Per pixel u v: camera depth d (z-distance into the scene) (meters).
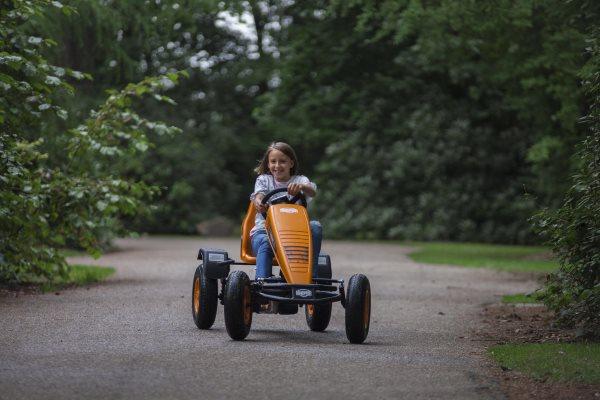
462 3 21.00
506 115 40.44
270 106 41.53
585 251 10.72
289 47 38.75
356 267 23.14
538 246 36.06
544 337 11.15
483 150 39.56
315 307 11.33
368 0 21.88
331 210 40.91
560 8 17.84
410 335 11.33
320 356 9.21
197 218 42.75
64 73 15.09
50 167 18.22
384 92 41.56
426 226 39.28
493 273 21.98
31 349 9.40
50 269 15.96
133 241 35.38
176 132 16.77
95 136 16.48
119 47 22.80
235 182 48.22
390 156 40.47
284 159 11.20
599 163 10.87
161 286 16.58
